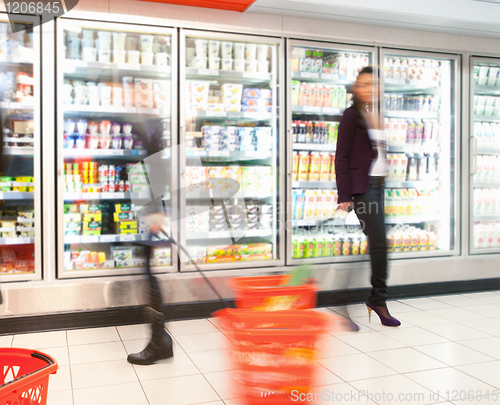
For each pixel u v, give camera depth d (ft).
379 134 10.09
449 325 10.02
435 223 13.88
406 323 10.17
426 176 13.48
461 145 13.19
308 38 11.69
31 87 10.29
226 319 5.11
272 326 4.95
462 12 11.85
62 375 7.36
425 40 12.74
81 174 10.83
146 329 9.85
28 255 10.73
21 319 9.57
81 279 10.06
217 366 7.74
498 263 13.56
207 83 11.45
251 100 11.90
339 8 11.03
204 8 10.84
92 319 10.00
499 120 13.83
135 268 10.46
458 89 13.11
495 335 9.34
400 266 12.50
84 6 9.93
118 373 7.44
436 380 7.13
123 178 11.32
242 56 11.67
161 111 10.97
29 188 10.45
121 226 11.14
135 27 10.33
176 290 10.63
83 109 10.40
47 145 9.84
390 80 12.61
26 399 4.05
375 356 8.14
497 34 13.10
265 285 6.03
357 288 12.10
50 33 9.76
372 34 12.25
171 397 6.57
